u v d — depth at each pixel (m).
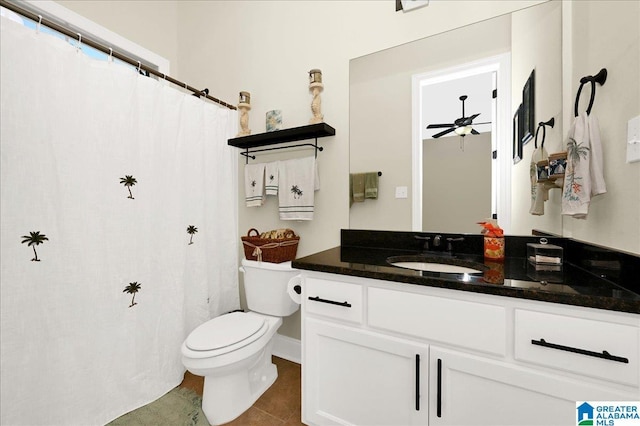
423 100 1.45
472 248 1.35
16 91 1.07
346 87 1.63
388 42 1.52
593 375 0.72
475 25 1.33
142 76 1.48
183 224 1.66
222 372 1.27
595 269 0.93
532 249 1.12
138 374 1.42
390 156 1.53
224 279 1.95
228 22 2.06
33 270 1.12
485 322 0.83
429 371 0.92
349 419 1.08
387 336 0.99
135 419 1.32
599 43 0.97
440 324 0.89
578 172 0.93
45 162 1.14
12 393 1.07
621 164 0.85
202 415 1.35
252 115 1.97
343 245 1.64
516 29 1.26
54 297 1.17
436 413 0.92
